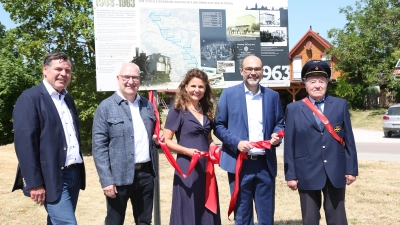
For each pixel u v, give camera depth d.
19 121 3.34
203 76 3.95
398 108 17.55
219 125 4.11
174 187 4.00
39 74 17.92
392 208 6.14
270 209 4.11
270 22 5.77
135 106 3.88
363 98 29.66
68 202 3.50
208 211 3.98
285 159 4.12
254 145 3.85
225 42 5.63
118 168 3.71
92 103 13.00
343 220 4.00
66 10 12.77
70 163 3.56
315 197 4.08
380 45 25.73
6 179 8.80
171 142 3.96
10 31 13.91
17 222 5.67
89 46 13.23
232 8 5.65
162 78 5.43
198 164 3.96
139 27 5.32
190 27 5.51
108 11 5.23
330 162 3.96
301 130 4.05
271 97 4.19
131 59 5.31
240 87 4.18
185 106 3.99
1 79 16.95
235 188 3.97
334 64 30.80
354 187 7.53
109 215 3.79
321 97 4.07
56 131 3.46
